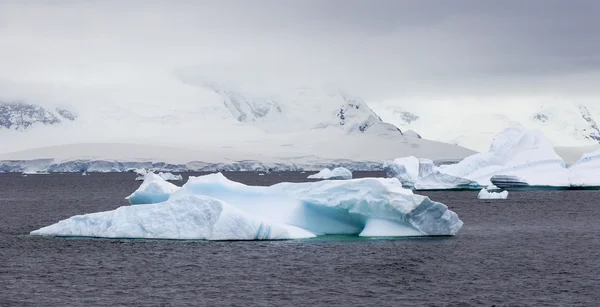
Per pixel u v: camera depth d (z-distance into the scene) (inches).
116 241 3061.0
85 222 3267.7
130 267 2546.8
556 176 6589.6
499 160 7194.9
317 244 2999.5
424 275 2425.0
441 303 2057.1
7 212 5275.6
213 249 2856.8
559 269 2536.9
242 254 2760.8
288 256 2731.3
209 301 2084.2
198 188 3309.5
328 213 3289.9
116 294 2169.0
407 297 2128.4
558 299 2102.6
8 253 2842.0
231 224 3063.5
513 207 5187.0
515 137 7244.1
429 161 6884.8
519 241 3238.2
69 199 6988.2
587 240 3299.7
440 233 3299.7
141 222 3142.2
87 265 2591.0
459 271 2493.8
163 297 2128.4
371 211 3233.3
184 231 3085.6
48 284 2308.1
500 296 2138.3
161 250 2842.0
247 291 2199.8
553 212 4783.5
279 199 3294.8
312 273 2443.4
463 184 6801.2
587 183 6461.6
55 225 3326.8
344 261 2647.6
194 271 2477.9
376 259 2694.4
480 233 3535.9
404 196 3174.2
